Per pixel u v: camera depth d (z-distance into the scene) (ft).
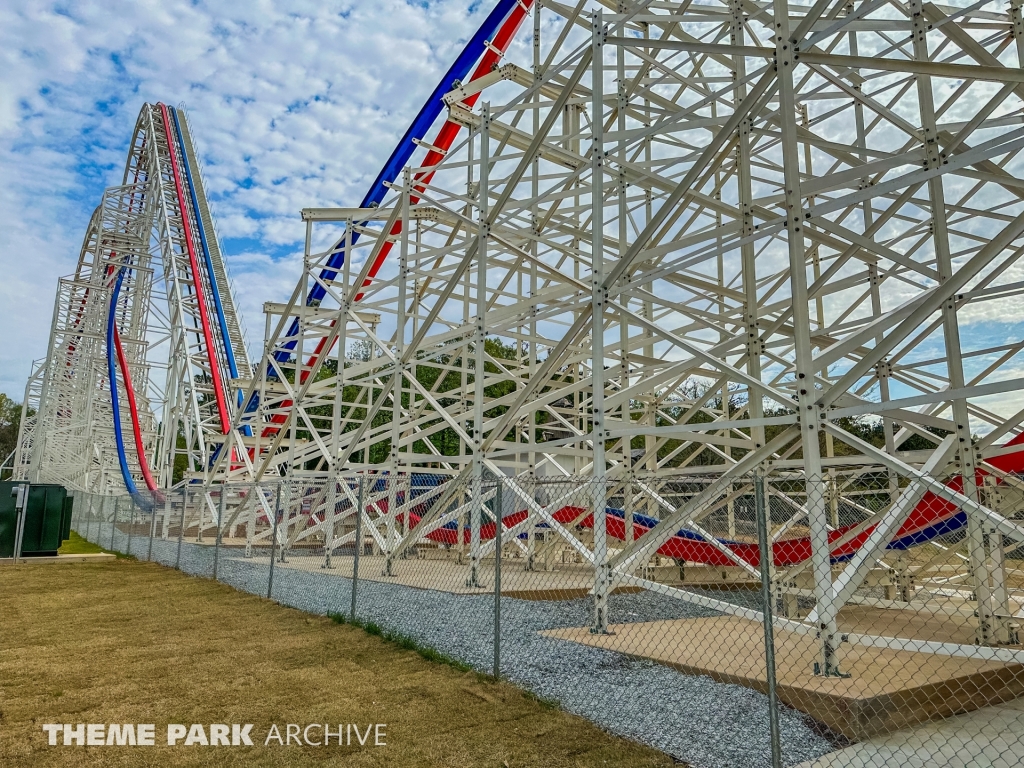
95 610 33.45
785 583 28.07
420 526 38.99
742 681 18.49
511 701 18.76
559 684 19.89
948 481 26.55
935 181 25.50
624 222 39.93
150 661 23.41
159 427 133.18
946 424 26.40
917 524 27.48
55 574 48.29
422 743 15.83
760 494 14.57
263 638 26.84
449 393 62.44
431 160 73.51
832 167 40.78
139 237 125.08
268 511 56.95
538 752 15.20
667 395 47.83
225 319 109.91
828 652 18.49
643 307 47.88
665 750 15.25
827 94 35.47
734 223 32.42
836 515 39.17
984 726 16.28
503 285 59.36
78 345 146.61
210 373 99.30
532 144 34.42
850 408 20.59
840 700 15.90
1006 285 24.08
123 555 63.93
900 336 19.97
